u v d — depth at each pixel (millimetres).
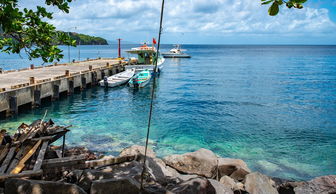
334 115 18594
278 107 20938
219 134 14586
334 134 14711
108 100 23859
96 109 20422
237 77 39312
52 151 7652
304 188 7520
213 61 72688
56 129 7918
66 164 6312
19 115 17953
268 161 11258
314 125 16359
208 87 30781
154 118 17750
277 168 10609
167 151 12102
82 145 12445
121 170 6871
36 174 5352
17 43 4203
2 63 51969
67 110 19953
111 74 35281
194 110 20047
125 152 8984
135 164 7270
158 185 6129
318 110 19984
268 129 15523
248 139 13883
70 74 25359
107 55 91000
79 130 14922
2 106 16359
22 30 4070
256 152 12211
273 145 13055
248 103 22328
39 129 7484
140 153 8094
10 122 16406
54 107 20750
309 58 84938
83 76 27219
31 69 30656
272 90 28531
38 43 4266
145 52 35469
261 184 7570
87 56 84375
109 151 11773
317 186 7383
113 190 5367
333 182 7285
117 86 29719
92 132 14562
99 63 39656
